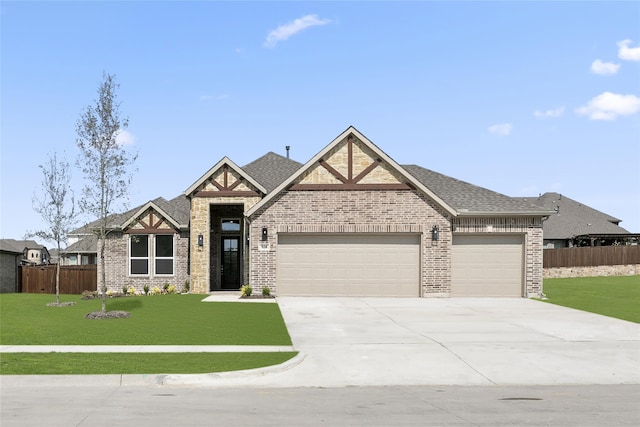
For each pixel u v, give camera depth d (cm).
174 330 1427
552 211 2259
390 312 1811
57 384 920
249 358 1093
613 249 3744
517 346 1251
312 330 1452
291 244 2269
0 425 682
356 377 979
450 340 1317
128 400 812
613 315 1761
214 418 714
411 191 2255
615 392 886
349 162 2262
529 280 2272
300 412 746
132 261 2706
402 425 687
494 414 743
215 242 2700
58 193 2281
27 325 1514
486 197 2417
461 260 2291
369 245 2262
